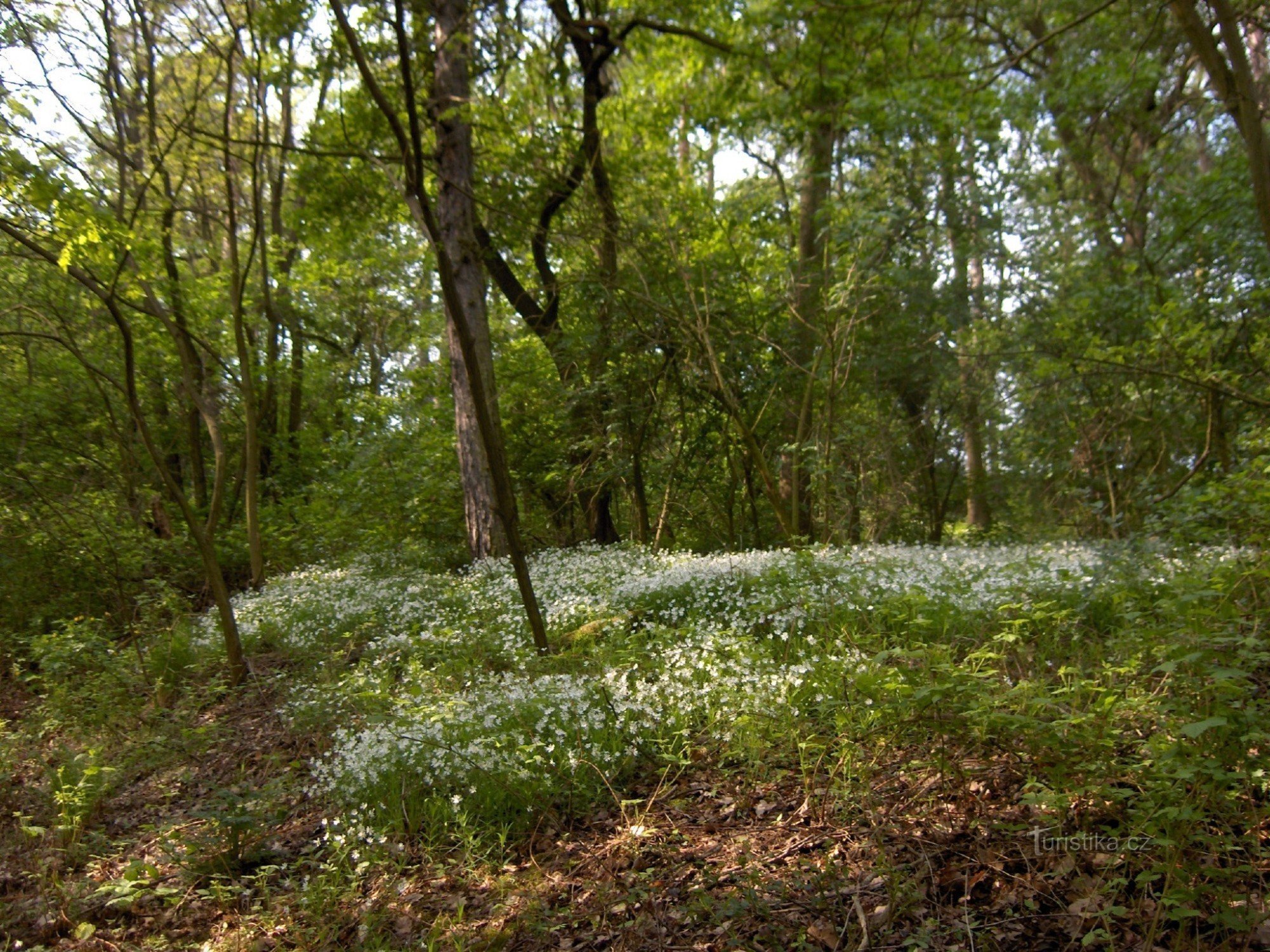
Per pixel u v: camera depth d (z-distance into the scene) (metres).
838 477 15.87
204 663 11.23
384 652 10.19
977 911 4.24
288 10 10.98
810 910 4.50
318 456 23.05
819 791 5.66
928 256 16.44
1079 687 5.37
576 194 17.09
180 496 10.48
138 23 13.70
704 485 19.72
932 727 5.43
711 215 17.17
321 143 16.83
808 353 16.92
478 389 8.84
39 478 14.95
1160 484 12.85
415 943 4.88
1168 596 6.70
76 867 6.37
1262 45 14.87
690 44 14.60
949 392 18.08
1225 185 13.09
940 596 8.44
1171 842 3.86
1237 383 11.55
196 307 17.77
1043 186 15.48
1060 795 4.36
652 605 10.52
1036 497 18.66
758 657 7.44
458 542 19.98
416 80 15.02
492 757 6.04
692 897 4.81
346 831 6.02
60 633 12.76
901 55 11.67
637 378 16.56
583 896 5.09
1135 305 13.49
